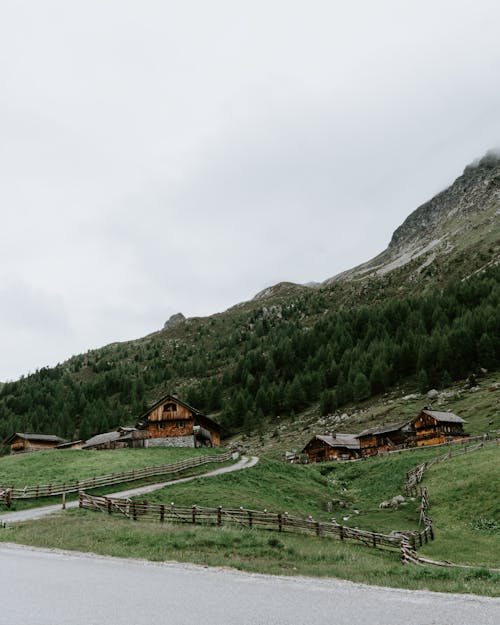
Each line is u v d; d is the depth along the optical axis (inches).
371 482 2635.3
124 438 3762.3
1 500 1708.9
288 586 617.3
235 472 2359.7
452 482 2048.5
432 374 5339.6
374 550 1206.3
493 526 1534.2
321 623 428.1
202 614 464.4
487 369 5128.0
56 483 2137.1
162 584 620.1
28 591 574.2
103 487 2058.3
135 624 430.6
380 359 5979.3
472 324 5639.8
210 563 796.0
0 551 932.6
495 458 2251.5
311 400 6299.2
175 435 3585.1
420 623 427.5
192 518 1320.1
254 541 1005.2
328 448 4015.8
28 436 4653.1
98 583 623.2
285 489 2235.5
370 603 516.1
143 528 1133.1
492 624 422.3
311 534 1310.3
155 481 2240.4
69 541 1007.6
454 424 3688.5
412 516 1827.0
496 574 751.1
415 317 7047.2
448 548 1352.1
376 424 4544.8
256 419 6038.4
